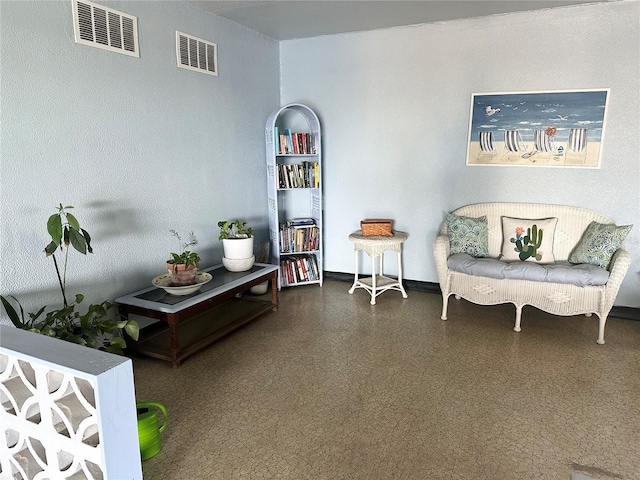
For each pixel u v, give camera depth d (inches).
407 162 159.8
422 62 151.4
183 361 108.3
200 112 134.7
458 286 131.6
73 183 99.3
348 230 174.4
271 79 169.0
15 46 86.0
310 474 70.2
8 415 61.6
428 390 94.6
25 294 91.8
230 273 133.2
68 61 96.0
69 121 97.2
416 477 69.5
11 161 87.1
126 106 110.5
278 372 102.9
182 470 71.1
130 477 56.7
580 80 132.6
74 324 93.3
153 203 121.0
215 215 144.7
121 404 54.3
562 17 131.6
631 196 131.7
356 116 164.9
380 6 130.5
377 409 87.7
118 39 106.8
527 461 72.9
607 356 110.0
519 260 135.6
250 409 88.0
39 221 93.0
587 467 71.4
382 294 160.7
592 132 133.3
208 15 134.6
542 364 105.8
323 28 154.1
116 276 111.9
